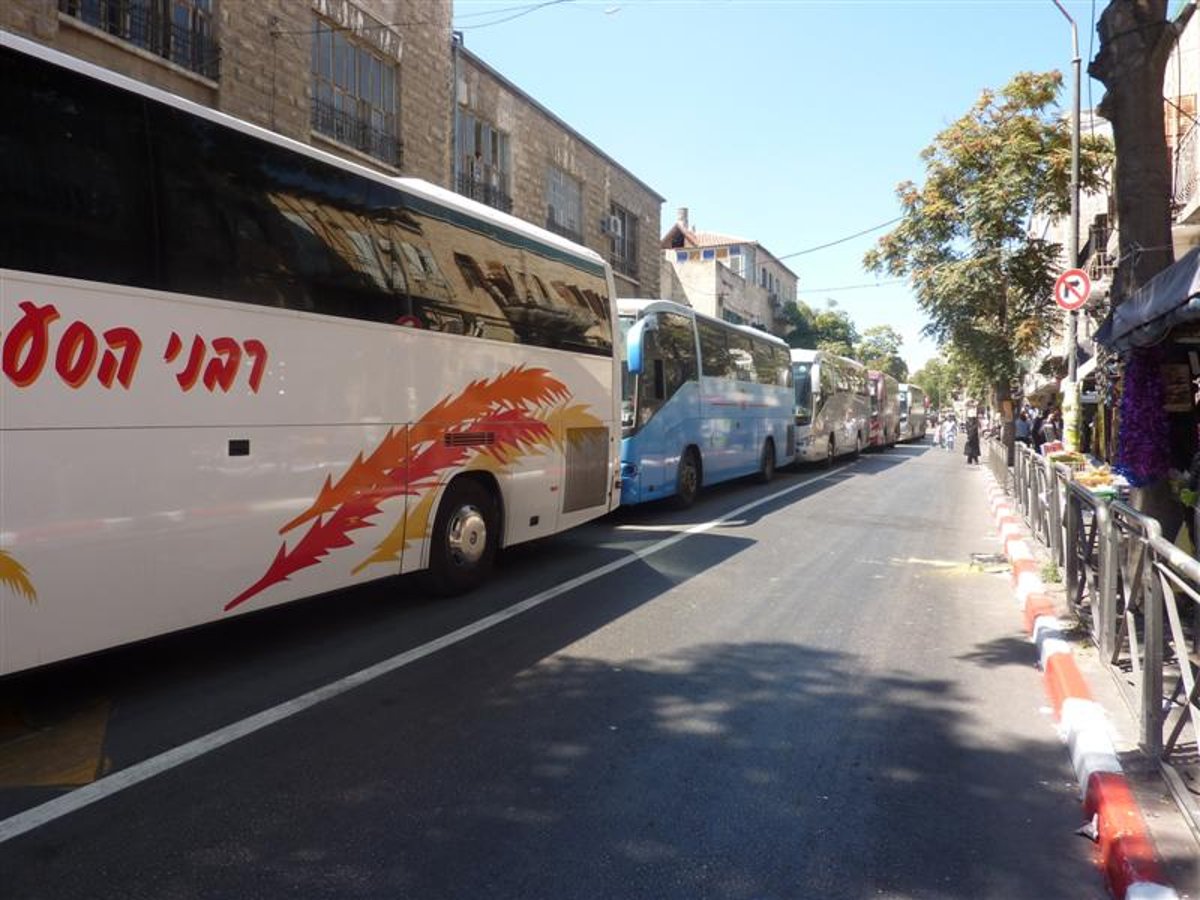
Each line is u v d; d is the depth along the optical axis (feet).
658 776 13.30
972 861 11.12
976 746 14.85
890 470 81.15
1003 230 66.54
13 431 13.47
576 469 29.91
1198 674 12.58
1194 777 12.51
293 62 45.83
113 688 16.88
